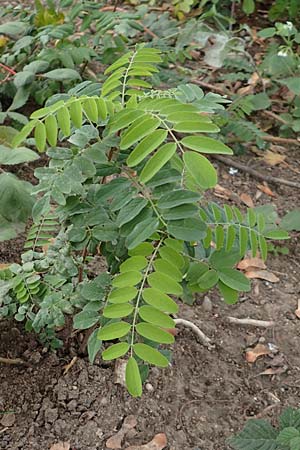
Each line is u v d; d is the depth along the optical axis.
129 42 3.74
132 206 1.75
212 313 2.86
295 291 3.04
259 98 3.84
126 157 1.90
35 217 1.90
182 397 2.50
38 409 2.40
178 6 4.59
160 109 1.67
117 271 2.02
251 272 3.10
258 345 2.74
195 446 2.35
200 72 4.28
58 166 1.92
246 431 2.27
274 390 2.58
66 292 2.15
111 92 2.01
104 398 2.44
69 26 3.51
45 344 2.49
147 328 1.66
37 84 3.58
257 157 3.80
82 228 1.98
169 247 1.75
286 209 3.48
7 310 2.29
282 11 4.71
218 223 1.96
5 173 2.72
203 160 1.54
